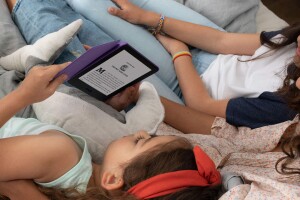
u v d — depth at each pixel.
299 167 1.03
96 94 1.15
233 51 1.54
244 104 1.31
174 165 0.89
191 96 1.42
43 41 1.23
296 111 1.23
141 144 0.94
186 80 1.46
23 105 0.91
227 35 1.55
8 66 1.30
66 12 1.53
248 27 1.76
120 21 1.55
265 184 0.92
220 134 1.32
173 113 1.35
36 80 0.89
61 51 1.25
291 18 2.28
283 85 1.27
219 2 1.70
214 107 1.36
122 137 1.03
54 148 0.88
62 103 1.10
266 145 1.19
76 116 1.09
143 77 1.12
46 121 1.09
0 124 0.90
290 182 1.01
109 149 0.97
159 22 1.57
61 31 1.24
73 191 0.91
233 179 0.96
